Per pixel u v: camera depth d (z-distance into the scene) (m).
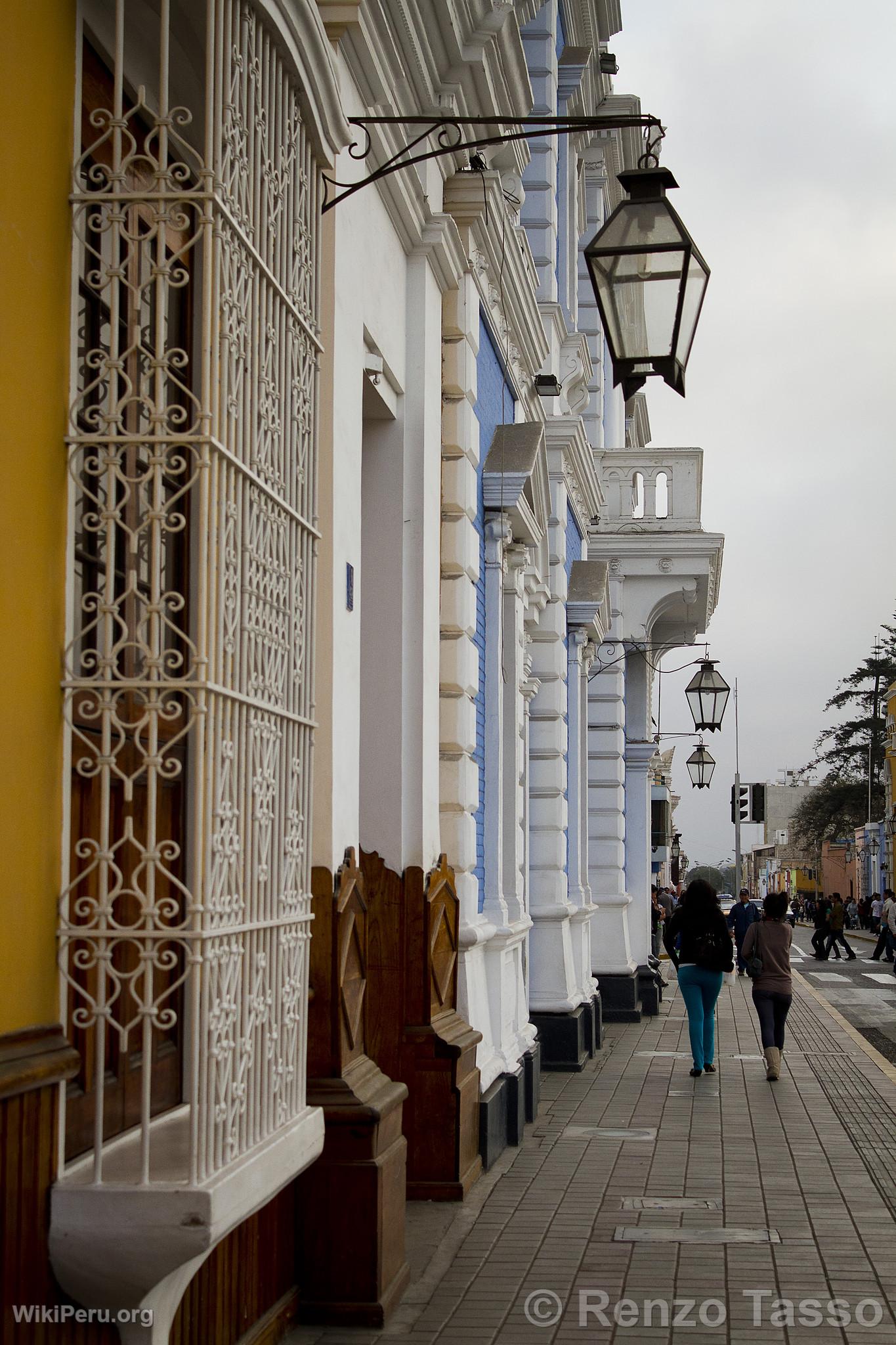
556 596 16.30
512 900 12.56
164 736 5.18
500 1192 9.07
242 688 4.71
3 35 4.04
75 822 4.45
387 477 8.94
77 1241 4.11
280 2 5.10
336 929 6.55
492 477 11.71
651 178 6.98
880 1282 7.04
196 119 5.71
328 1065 6.53
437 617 9.23
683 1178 9.58
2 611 3.99
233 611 4.64
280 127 5.34
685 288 6.87
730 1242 7.82
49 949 4.21
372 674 8.81
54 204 4.34
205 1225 4.11
